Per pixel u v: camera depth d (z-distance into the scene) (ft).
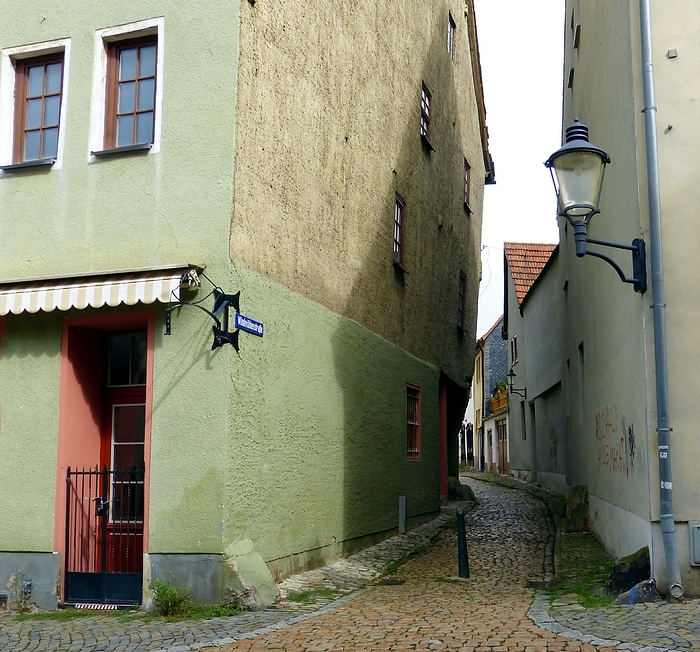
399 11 50.67
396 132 49.73
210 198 28.86
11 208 31.27
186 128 29.45
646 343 26.94
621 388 32.81
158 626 25.20
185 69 29.76
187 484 27.81
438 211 59.98
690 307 26.68
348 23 41.19
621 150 31.09
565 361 60.54
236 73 29.19
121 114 30.96
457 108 66.90
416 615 25.84
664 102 27.55
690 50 27.63
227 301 28.22
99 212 30.09
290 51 33.83
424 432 54.44
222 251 28.48
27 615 28.19
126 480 30.78
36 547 29.43
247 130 29.86
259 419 30.07
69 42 31.42
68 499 29.60
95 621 26.53
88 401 31.09
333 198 38.73
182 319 28.58
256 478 29.71
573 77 50.29
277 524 31.48
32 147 32.01
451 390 68.59
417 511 51.62
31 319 30.71
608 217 34.88
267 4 31.68
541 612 25.30
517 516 57.16
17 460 30.12
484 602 28.09
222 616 26.27
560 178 26.50
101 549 29.35
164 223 29.25
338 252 39.29
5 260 31.04
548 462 77.00
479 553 40.98
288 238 33.32
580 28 44.88
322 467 36.29
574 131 26.96
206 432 27.84
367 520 42.19
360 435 41.65
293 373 33.32
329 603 28.48
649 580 26.23
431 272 57.72
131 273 28.50
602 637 21.36
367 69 44.24
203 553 27.43
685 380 26.48
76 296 27.89
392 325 48.11
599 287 39.11
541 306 75.87
